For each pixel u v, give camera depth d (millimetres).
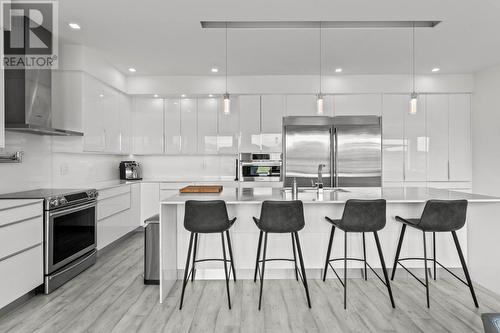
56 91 3943
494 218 2977
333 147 5199
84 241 3527
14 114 3094
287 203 2613
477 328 2328
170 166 6051
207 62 4668
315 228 3207
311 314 2539
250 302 2750
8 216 2486
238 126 5602
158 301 2779
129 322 2420
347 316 2506
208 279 3260
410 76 5348
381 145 5227
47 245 2928
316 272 3279
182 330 2309
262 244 3225
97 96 4359
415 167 5441
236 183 5496
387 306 2674
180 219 3236
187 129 5688
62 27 3420
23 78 3092
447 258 3252
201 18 3217
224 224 2656
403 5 2965
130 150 5680
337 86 5371
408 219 3002
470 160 5434
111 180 5453
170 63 4711
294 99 5461
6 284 2480
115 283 3197
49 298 2836
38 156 3656
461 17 3219
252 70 5102
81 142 3955
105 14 3127
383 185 5434
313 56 4426
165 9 3025
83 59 3930
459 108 5449
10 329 2312
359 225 2646
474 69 5109
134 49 4109
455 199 2863
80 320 2447
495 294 2893
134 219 5172
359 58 4527
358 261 3232
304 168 5234
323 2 2906
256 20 3260
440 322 2414
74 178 4340
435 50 4215
